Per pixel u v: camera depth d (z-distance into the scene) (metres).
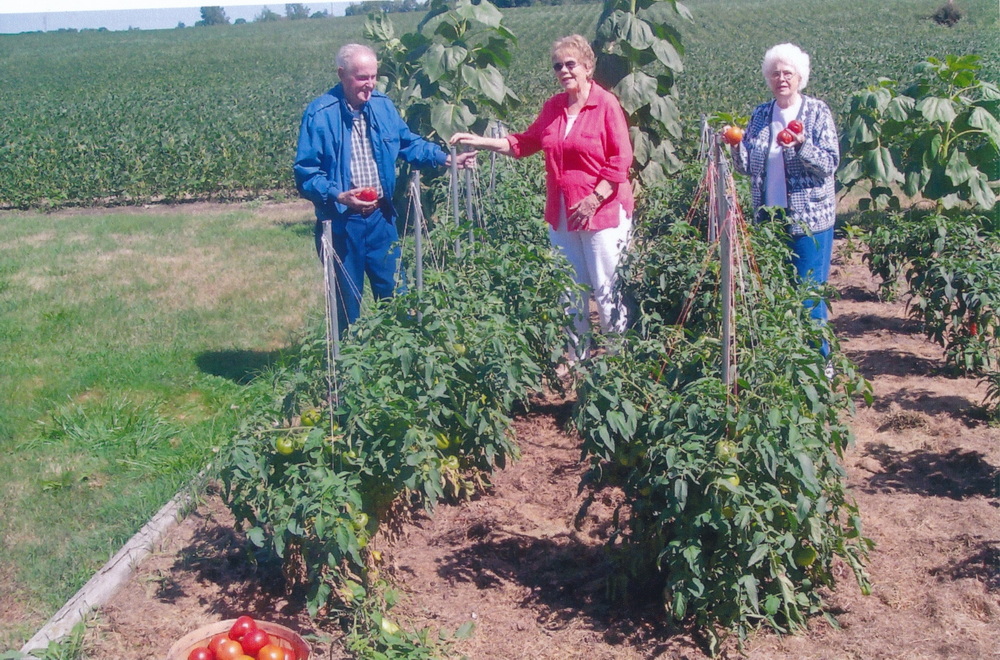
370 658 3.41
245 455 3.72
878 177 8.95
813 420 3.54
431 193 8.20
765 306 4.23
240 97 33.75
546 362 5.54
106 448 5.66
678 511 3.30
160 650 3.76
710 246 4.65
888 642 3.52
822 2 70.56
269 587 4.17
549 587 4.10
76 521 4.79
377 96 5.70
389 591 3.74
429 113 8.11
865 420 5.51
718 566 3.47
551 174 5.71
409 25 60.50
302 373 4.41
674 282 5.34
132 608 4.03
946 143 8.32
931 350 6.61
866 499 4.62
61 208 15.67
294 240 11.51
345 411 3.80
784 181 5.40
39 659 3.61
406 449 3.69
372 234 5.72
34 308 8.71
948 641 3.50
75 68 56.47
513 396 4.83
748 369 3.64
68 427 5.90
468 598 4.04
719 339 4.18
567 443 5.48
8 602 4.14
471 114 7.88
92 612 3.96
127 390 6.55
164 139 17.23
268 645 3.40
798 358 3.64
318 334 4.85
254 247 11.16
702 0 79.75
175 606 4.05
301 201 15.38
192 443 5.66
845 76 30.17
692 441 3.43
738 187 6.76
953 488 4.66
